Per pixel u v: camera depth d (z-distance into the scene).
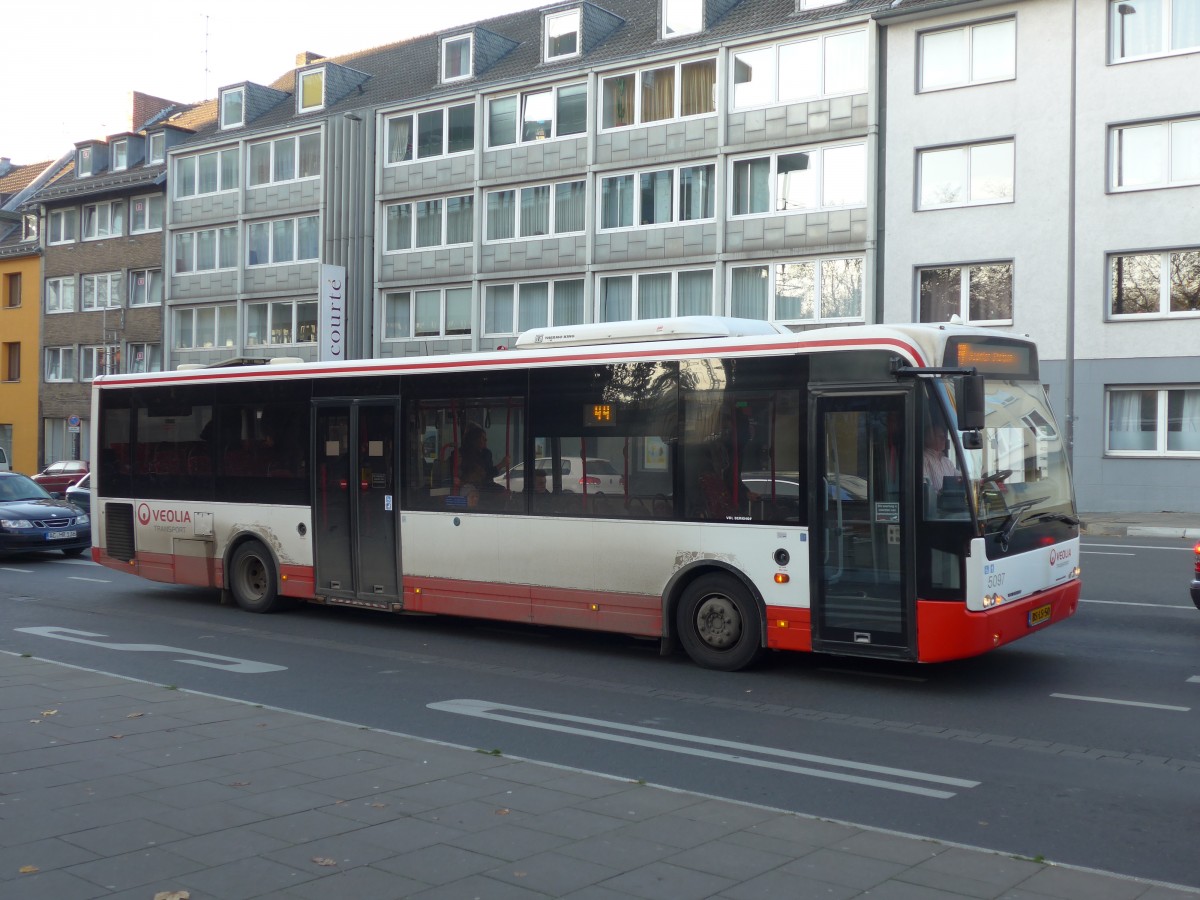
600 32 38.72
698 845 5.32
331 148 43.47
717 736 7.98
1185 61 27.94
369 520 12.94
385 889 4.78
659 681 9.98
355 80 46.41
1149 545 21.12
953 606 8.98
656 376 10.66
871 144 31.55
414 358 12.58
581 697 9.34
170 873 4.95
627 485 10.84
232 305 47.50
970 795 6.55
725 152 33.88
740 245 33.66
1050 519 10.09
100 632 12.90
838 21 31.89
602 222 36.56
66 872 4.96
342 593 13.23
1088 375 29.09
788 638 9.83
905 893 4.75
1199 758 7.36
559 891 4.76
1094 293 29.03
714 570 10.38
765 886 4.82
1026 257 29.70
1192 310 28.09
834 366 9.61
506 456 11.74
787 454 9.84
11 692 8.87
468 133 39.84
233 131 48.41
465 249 39.81
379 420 12.88
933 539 9.06
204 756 6.92
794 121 32.78
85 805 5.91
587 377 11.16
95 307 53.66
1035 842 5.71
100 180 52.75
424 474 12.43
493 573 11.80
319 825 5.59
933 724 8.32
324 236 43.56
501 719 8.50
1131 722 8.30
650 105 35.62
